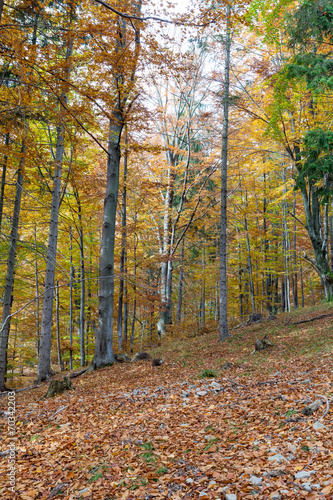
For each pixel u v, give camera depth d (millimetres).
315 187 15992
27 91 6805
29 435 5898
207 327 20344
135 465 4336
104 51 7383
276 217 23234
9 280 12086
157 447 4793
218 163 20984
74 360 26375
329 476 3326
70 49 9023
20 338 22109
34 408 7809
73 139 8359
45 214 15953
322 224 23609
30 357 22891
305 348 9648
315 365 7754
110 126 11547
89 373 11523
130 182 16625
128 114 10859
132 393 7887
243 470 3775
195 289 27438
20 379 22250
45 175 12688
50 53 6809
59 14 6805
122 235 16938
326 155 10602
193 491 3570
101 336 12078
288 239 24359
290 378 7180
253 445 4422
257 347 10742
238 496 3297
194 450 4570
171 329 20844
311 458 3721
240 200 26609
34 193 13680
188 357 11688
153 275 26484
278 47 13719
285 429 4730
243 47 15555
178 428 5402
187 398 6895
